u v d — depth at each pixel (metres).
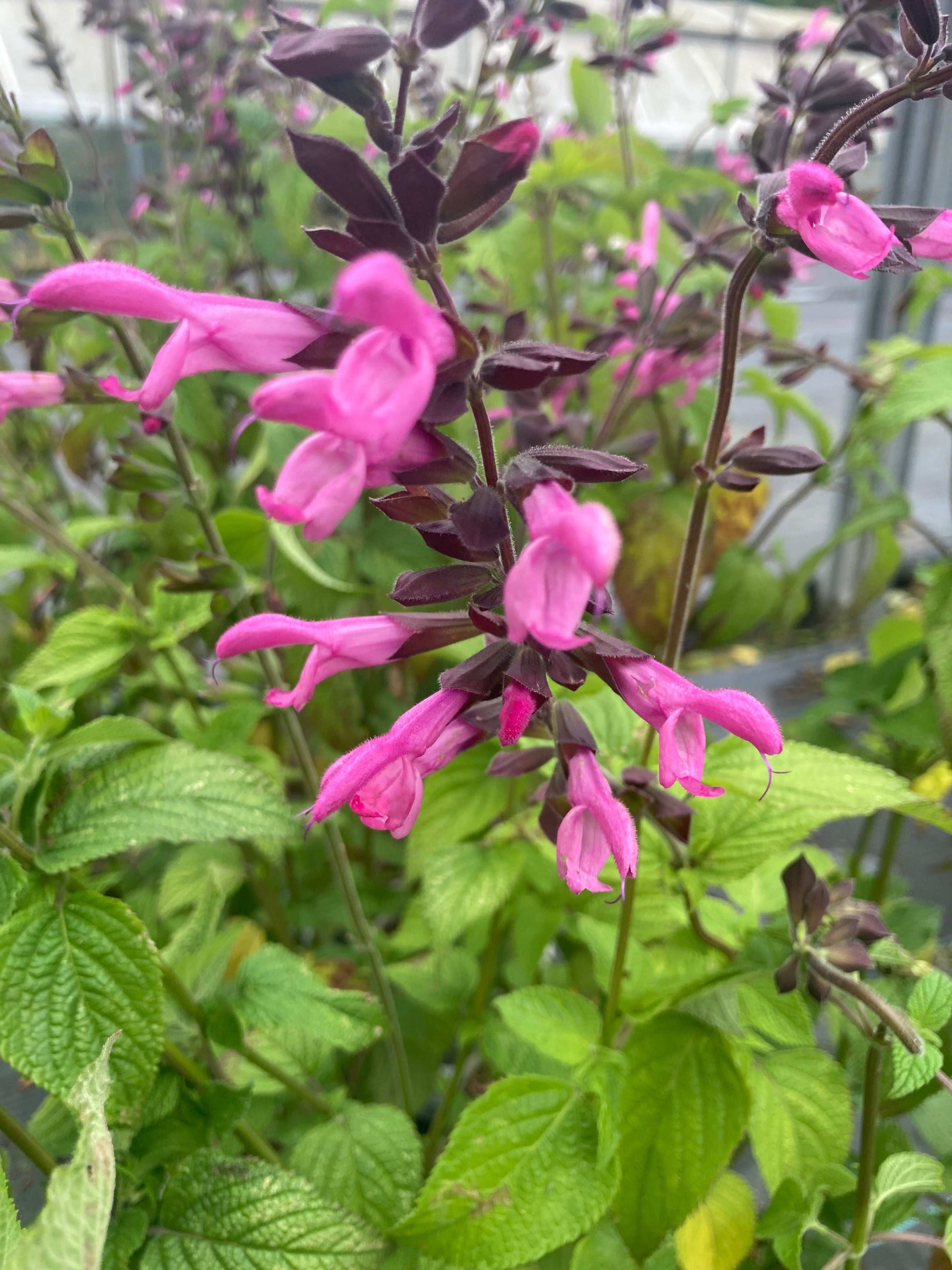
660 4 0.42
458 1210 0.19
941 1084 0.20
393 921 0.42
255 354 0.15
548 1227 0.19
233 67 0.51
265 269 0.48
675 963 0.24
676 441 0.49
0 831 0.19
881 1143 0.24
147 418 0.24
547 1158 0.19
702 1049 0.20
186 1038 0.24
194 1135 0.21
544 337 0.46
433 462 0.15
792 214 0.16
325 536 0.12
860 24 0.27
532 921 0.28
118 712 0.36
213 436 0.40
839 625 0.69
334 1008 0.23
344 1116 0.25
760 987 0.21
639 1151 0.19
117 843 0.19
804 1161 0.21
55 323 0.22
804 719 0.42
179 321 0.15
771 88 0.29
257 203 0.49
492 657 0.16
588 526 0.12
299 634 0.16
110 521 0.34
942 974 0.18
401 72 0.15
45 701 0.23
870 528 0.44
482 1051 0.29
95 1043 0.17
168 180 0.46
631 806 0.19
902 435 0.62
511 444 0.34
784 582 0.52
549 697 0.15
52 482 0.50
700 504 0.21
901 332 0.59
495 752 0.29
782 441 0.69
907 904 0.32
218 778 0.20
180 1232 0.19
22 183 0.22
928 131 0.54
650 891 0.24
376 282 0.12
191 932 0.25
